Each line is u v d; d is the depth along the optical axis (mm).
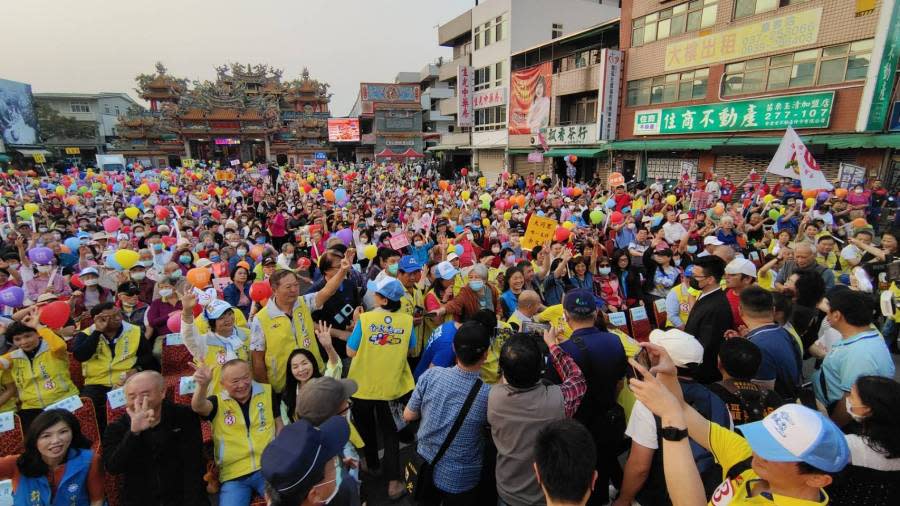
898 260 6043
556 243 7234
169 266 6109
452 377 2967
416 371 4094
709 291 4164
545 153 28938
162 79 66188
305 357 3598
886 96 14484
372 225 11656
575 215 12570
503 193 19109
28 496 2906
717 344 3855
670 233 9539
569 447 1846
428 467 3020
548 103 29484
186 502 3115
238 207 17656
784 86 17391
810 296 4367
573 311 3314
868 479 2051
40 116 60781
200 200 19688
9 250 8062
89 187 22797
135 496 3012
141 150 61000
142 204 17172
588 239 7781
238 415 3400
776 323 3551
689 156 21000
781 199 13531
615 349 3229
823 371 3320
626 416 3359
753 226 10047
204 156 65625
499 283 6508
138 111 61625
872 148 14977
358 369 3867
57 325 4203
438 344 3928
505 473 2580
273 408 3740
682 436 1948
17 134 48625
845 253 7090
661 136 22234
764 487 1800
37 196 19547
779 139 17016
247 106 63094
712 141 19422
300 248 10734
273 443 2010
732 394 2721
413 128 59688
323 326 3871
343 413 2748
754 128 18250
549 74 29062
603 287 6785
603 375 3172
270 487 1933
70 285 7297
